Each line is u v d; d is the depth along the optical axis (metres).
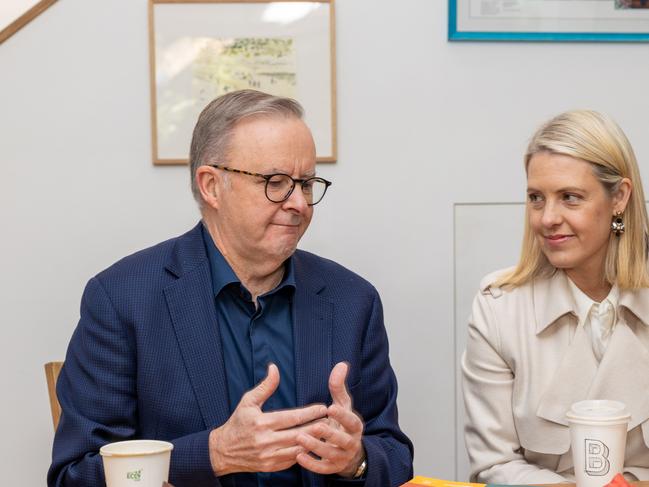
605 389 1.76
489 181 2.49
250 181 1.59
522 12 2.47
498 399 1.86
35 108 2.40
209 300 1.66
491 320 1.89
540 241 1.79
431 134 2.48
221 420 1.59
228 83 2.41
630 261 1.78
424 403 2.49
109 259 2.42
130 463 1.14
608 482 1.26
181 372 1.61
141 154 2.43
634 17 2.48
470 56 2.48
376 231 2.47
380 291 2.48
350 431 1.38
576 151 1.71
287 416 1.33
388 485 1.58
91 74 2.41
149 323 1.62
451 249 2.49
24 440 2.41
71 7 2.40
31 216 2.41
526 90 2.49
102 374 1.61
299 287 1.74
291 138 1.60
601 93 2.51
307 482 1.59
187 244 1.72
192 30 2.40
